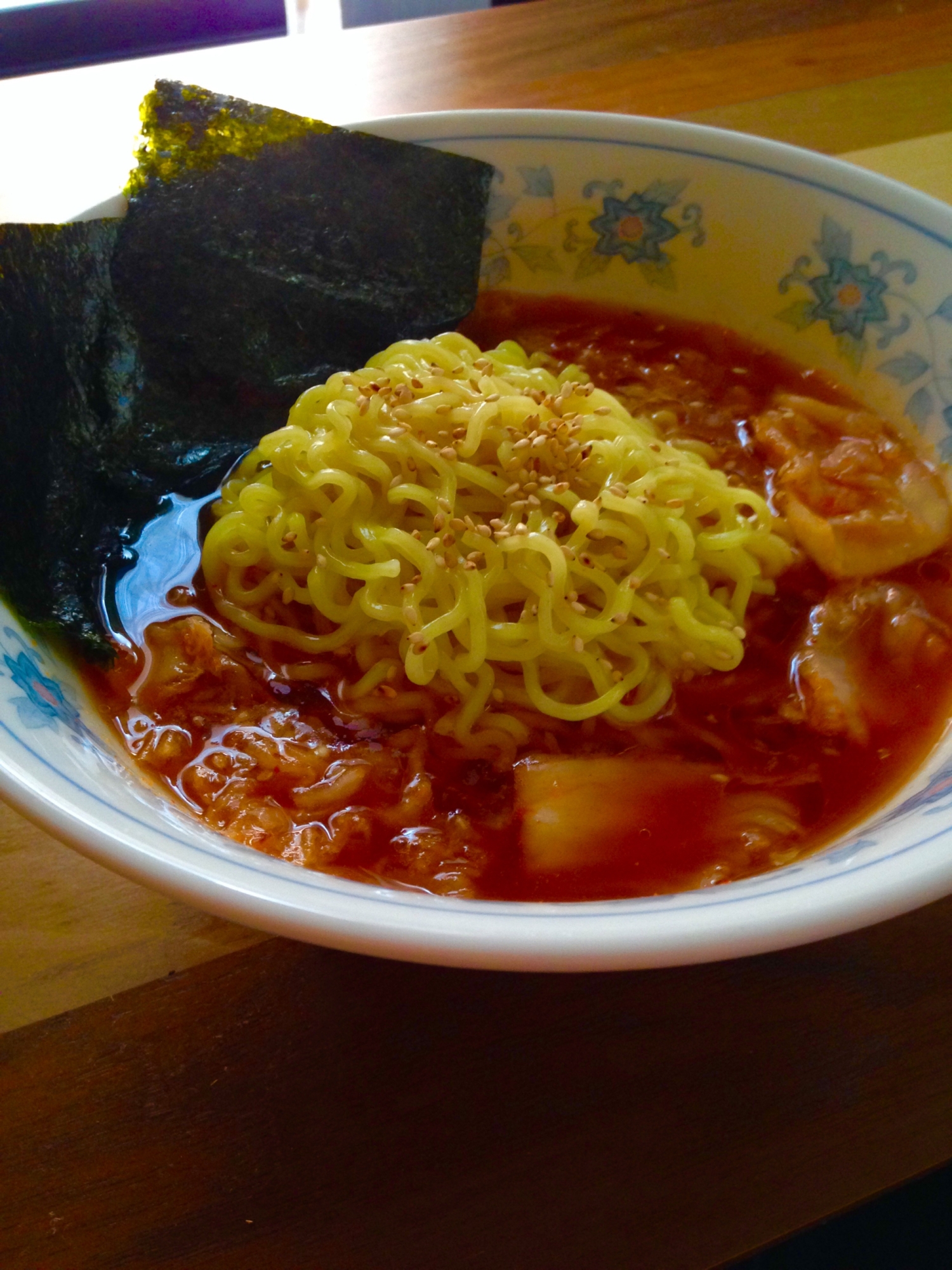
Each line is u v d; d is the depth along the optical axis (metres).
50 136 0.32
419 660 0.21
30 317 0.21
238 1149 0.16
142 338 0.24
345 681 0.22
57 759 0.16
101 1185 0.15
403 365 0.24
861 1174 0.15
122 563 0.23
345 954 0.17
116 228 0.23
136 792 0.17
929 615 0.22
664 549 0.22
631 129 0.26
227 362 0.25
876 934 0.18
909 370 0.24
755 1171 0.15
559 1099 0.16
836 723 0.21
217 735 0.21
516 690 0.22
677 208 0.26
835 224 0.25
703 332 0.28
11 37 0.51
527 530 0.21
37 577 0.20
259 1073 0.16
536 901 0.19
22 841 0.19
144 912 0.18
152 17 0.52
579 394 0.23
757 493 0.25
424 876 0.19
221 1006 0.17
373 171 0.26
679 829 0.20
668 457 0.23
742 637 0.22
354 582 0.23
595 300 0.28
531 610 0.22
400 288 0.26
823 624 0.22
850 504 0.24
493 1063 0.16
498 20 0.37
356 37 0.36
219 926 0.18
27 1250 0.15
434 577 0.21
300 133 0.25
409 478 0.22
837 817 0.20
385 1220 0.15
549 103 0.33
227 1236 0.15
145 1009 0.17
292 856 0.19
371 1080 0.16
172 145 0.24
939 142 0.31
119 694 0.21
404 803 0.20
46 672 0.18
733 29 0.36
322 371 0.26
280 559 0.22
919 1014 0.17
